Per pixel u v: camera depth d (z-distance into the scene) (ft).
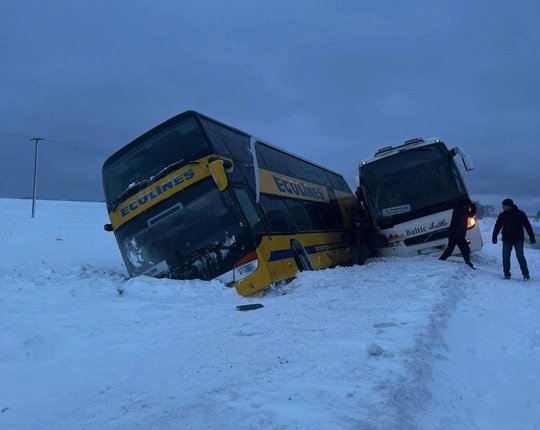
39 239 82.58
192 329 25.91
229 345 21.91
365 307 27.09
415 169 51.80
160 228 36.19
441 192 50.49
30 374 19.84
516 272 47.65
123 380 18.83
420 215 50.47
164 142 36.68
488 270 47.06
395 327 21.93
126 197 37.22
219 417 13.79
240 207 34.71
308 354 19.07
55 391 18.12
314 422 13.05
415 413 14.64
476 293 33.06
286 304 30.12
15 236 83.87
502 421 15.46
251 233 34.47
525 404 16.70
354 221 53.16
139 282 33.91
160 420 14.11
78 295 32.99
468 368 19.31
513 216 41.34
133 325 26.71
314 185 55.21
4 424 15.29
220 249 34.78
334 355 18.60
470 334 23.59
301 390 15.26
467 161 50.21
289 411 13.82
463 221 46.19
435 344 20.33
